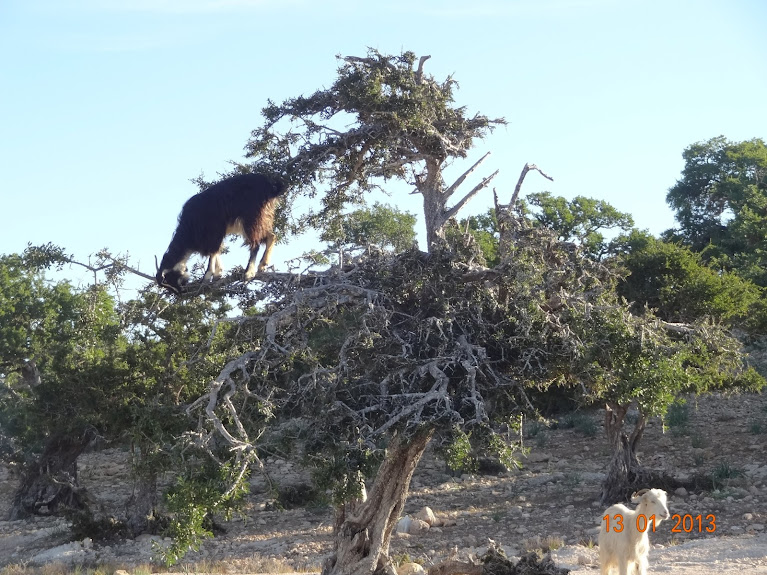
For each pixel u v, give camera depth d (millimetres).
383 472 10828
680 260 19594
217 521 20938
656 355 9961
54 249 11266
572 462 25453
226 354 11195
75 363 19000
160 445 12508
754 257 33500
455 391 9859
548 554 10602
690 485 20594
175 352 15883
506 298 10258
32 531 21688
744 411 28531
